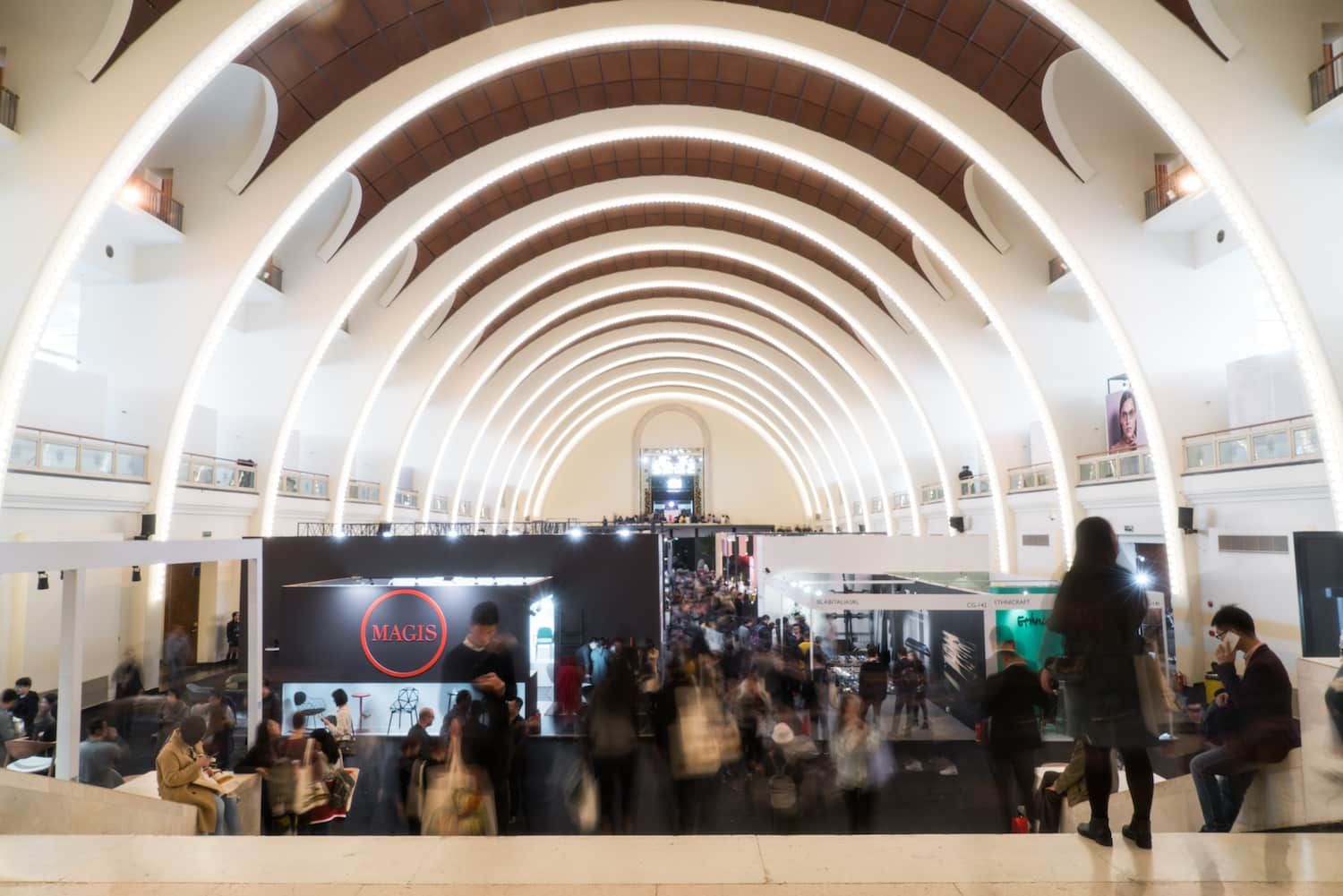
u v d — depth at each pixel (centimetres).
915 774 1157
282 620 1408
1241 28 1380
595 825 637
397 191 2416
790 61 2180
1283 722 478
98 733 905
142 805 618
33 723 1109
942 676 1498
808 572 1800
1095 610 378
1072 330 2203
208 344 1866
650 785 1057
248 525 2261
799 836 406
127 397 1838
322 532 2633
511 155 2339
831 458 4912
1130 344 1822
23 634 1525
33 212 1379
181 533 1972
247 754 848
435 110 2231
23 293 1372
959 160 2216
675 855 382
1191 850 378
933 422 3048
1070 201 1836
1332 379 1358
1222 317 1808
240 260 1864
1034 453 2516
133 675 1334
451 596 1385
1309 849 379
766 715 1027
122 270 1822
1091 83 1803
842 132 2392
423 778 583
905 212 2286
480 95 2258
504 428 4419
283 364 2298
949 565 1809
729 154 2775
